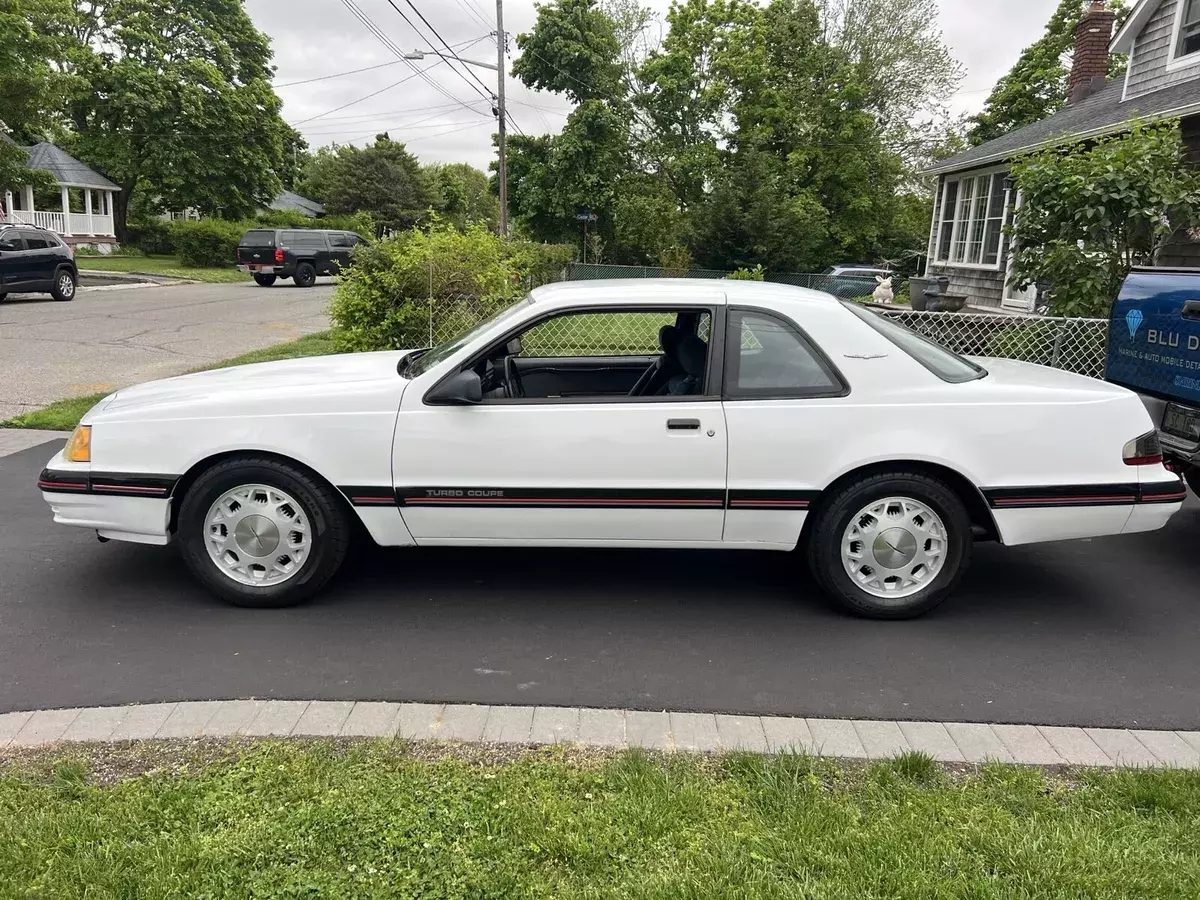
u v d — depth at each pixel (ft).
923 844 7.79
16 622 12.84
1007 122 106.42
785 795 8.58
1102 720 10.47
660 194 114.11
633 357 16.90
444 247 29.12
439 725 10.01
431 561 15.80
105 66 118.73
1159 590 14.83
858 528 13.10
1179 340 15.65
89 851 7.61
